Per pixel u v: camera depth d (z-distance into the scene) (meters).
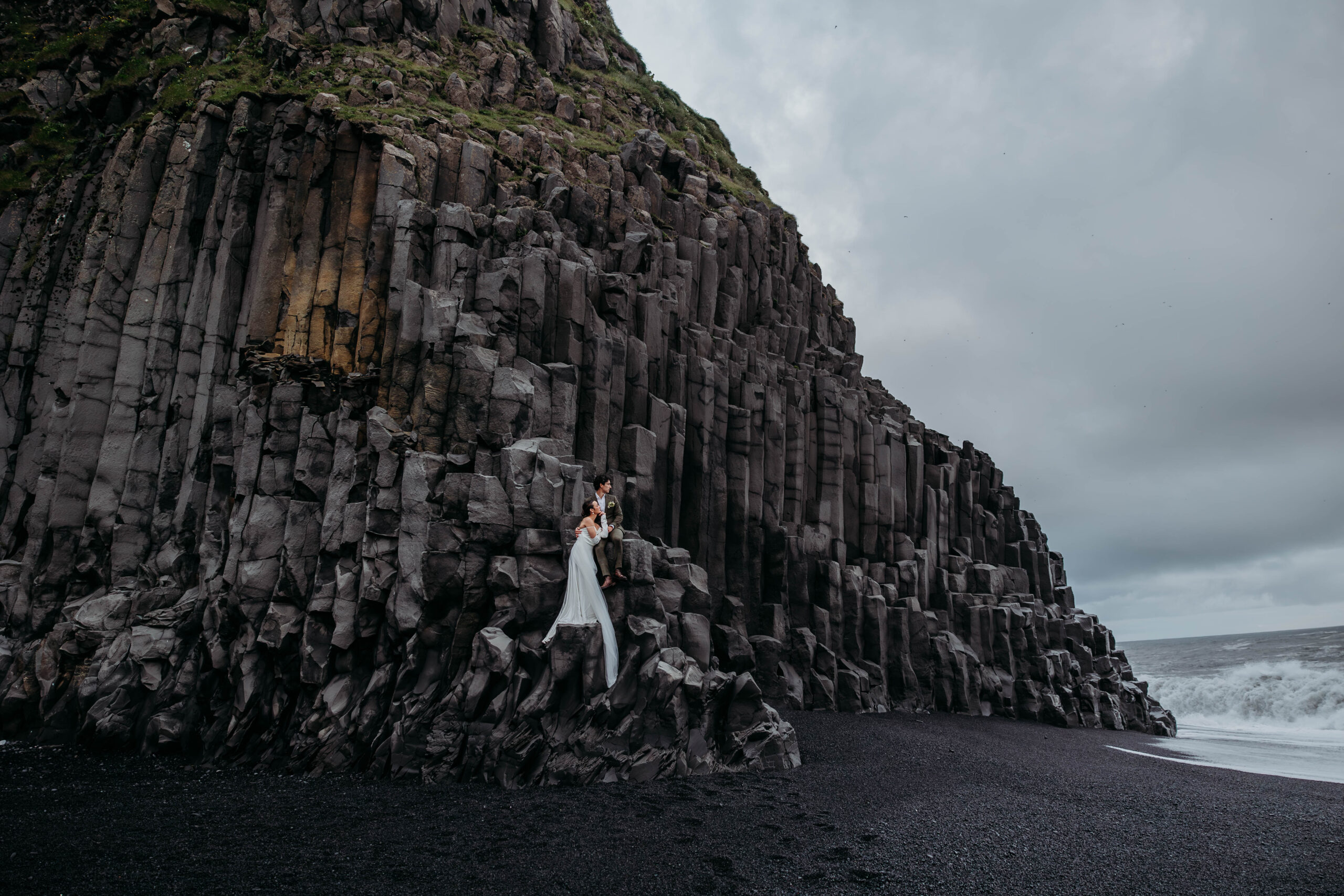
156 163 17.86
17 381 17.88
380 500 12.41
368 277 15.40
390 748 10.88
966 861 7.54
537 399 14.15
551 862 7.30
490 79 23.70
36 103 21.70
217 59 20.88
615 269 18.94
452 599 11.70
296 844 7.84
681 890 6.66
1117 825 9.08
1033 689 20.92
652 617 12.02
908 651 20.22
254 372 14.95
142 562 15.37
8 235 19.59
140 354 16.50
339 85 18.88
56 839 7.99
